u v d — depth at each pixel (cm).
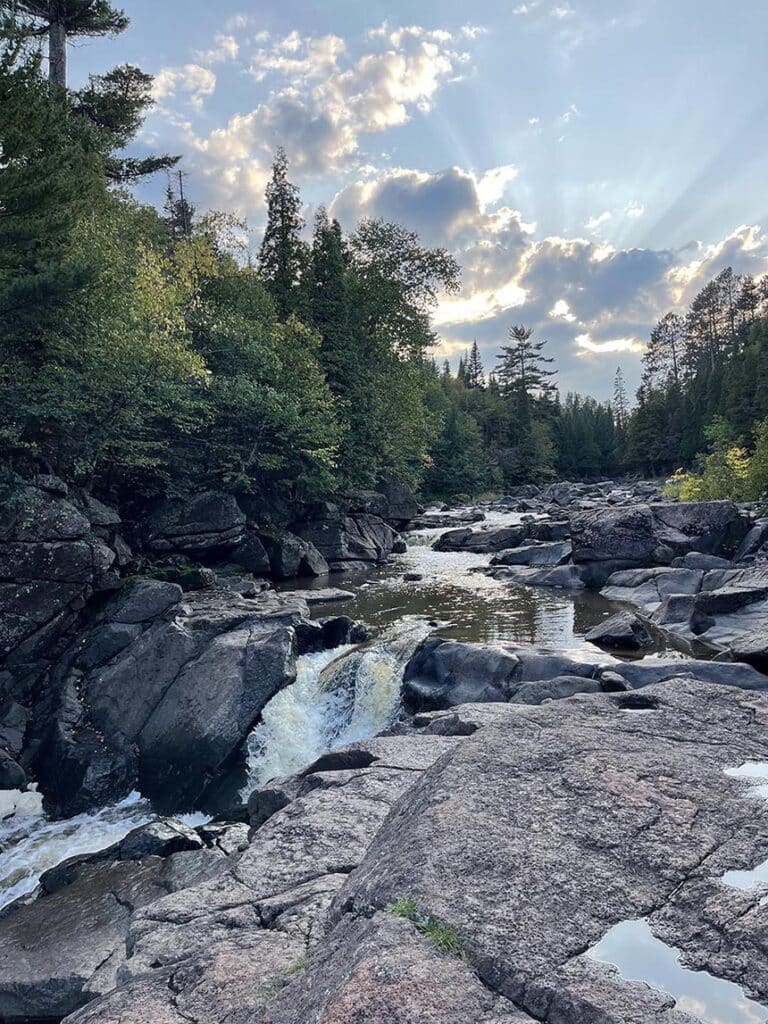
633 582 2103
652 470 9256
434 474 7431
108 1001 381
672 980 259
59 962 737
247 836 879
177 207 4969
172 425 2523
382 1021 237
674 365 11562
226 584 2280
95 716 1441
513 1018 241
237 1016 335
